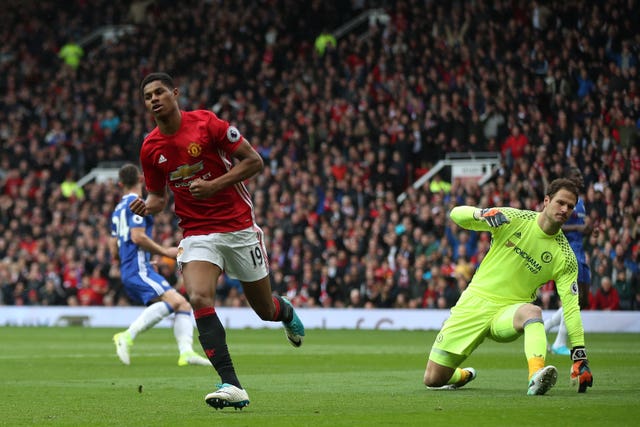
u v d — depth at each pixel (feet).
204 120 62.59
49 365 107.34
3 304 240.53
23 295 239.09
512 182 212.23
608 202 199.93
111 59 302.04
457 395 70.49
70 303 233.14
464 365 103.71
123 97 290.15
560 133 220.84
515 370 96.78
